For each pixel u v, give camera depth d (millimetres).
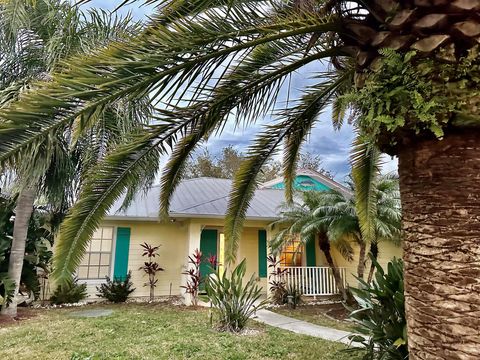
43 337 5734
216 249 11539
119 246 10344
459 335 1808
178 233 11125
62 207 8047
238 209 5109
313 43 3061
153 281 10180
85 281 9914
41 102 2299
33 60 6871
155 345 5355
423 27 1965
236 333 6246
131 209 10422
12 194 7691
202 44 2588
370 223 5090
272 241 10188
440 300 1897
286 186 5379
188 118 3734
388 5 2143
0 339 5605
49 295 9281
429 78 1936
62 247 3273
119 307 8812
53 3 5727
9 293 7090
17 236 7406
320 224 8945
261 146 4777
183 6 2594
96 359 4645
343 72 3873
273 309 9062
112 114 5000
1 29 6254
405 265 2170
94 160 5578
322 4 2684
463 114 1891
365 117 2250
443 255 1929
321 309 9094
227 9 2463
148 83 2607
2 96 6234
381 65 2111
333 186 12727
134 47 2447
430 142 2072
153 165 4105
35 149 2428
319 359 4863
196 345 5379
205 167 21750
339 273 9898
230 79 3604
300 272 10258
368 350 4094
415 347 2004
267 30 2689
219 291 6699
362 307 4441
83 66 2396
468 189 1931
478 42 1866
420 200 2082
